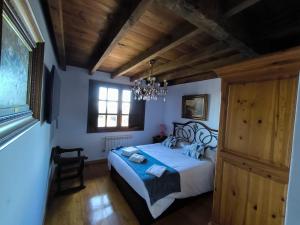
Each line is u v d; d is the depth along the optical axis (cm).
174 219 223
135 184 228
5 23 56
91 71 355
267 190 152
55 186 292
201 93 382
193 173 259
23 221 98
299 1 138
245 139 172
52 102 183
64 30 205
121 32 171
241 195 174
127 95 453
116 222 212
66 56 306
